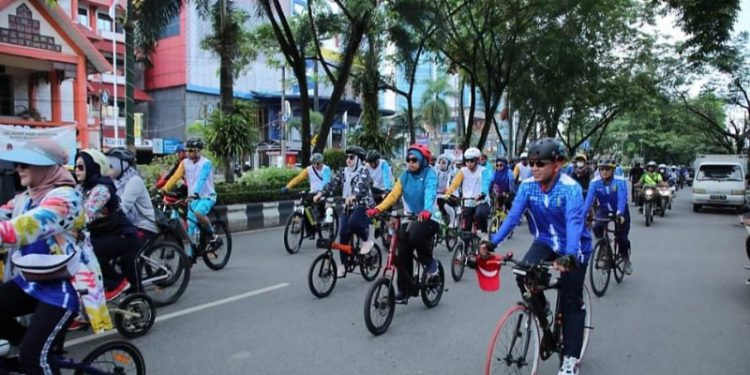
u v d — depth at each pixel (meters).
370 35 18.11
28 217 2.74
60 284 3.01
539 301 3.89
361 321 5.75
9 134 13.20
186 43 40.44
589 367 4.59
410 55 19.08
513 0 19.91
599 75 26.42
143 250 5.81
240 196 12.95
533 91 23.94
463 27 22.98
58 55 19.44
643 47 28.17
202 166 7.99
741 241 12.27
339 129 47.06
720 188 19.41
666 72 31.27
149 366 4.45
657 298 6.98
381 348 4.94
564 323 4.01
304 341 5.10
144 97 39.78
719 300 6.88
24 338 2.93
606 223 7.50
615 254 7.63
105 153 5.75
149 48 13.66
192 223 7.84
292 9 40.84
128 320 5.10
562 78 23.23
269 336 5.22
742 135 39.31
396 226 5.73
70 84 22.55
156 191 8.65
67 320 3.00
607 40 24.50
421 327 5.59
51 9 18.84
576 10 20.73
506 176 12.03
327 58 33.19
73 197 2.93
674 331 5.59
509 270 8.53
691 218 17.91
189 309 6.08
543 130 38.75
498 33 22.11
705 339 5.34
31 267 2.91
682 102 39.38
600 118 39.81
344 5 15.57
